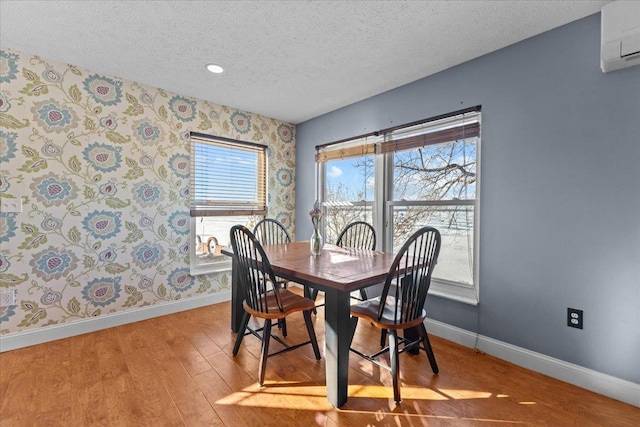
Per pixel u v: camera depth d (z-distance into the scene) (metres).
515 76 2.07
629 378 1.65
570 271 1.85
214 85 2.83
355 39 2.05
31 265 2.29
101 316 2.61
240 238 1.99
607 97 1.71
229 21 1.86
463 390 1.76
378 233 3.06
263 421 1.51
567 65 1.85
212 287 3.33
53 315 2.39
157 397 1.68
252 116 3.65
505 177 2.13
